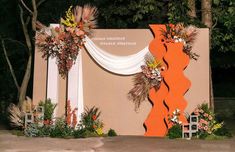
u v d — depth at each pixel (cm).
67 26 1333
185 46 1305
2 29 1756
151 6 1475
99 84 1345
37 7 1591
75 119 1320
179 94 1300
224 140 1245
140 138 1264
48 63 1344
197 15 1539
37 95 1356
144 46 1327
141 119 1330
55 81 1338
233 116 1944
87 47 1342
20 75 1847
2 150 1088
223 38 1510
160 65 1309
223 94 2138
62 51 1326
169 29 1310
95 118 1325
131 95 1332
